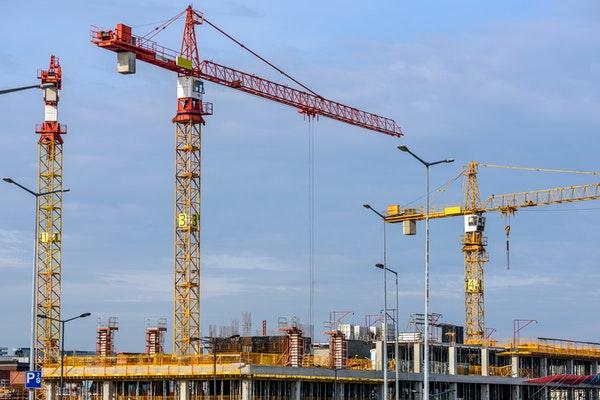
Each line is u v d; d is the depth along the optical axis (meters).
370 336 178.12
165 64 189.12
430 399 160.12
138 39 182.38
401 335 172.88
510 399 183.62
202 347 183.62
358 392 150.00
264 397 135.38
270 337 153.88
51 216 196.75
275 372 135.38
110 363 151.88
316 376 141.12
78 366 153.38
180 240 193.12
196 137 194.00
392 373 153.00
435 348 170.00
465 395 173.12
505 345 189.00
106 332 163.50
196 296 191.75
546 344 192.38
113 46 178.75
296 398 139.00
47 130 198.00
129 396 147.88
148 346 160.12
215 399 136.62
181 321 190.62
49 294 194.88
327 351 162.25
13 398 186.25
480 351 180.00
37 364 189.38
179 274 192.38
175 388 143.00
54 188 197.75
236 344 153.12
